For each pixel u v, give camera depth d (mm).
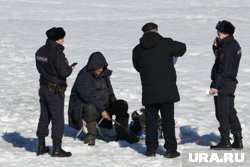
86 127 20578
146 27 18672
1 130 22984
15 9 74625
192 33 54500
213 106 27031
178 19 64812
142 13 70688
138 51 18750
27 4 79625
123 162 18203
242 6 76250
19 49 46125
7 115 25000
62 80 18953
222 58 18797
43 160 18578
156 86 18375
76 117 20828
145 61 18500
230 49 18766
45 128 19406
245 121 23734
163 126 18734
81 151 19781
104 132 21719
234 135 19781
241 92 30266
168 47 18578
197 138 21672
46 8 75875
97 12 72188
